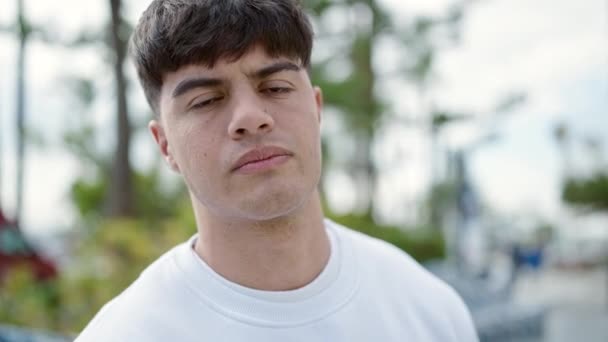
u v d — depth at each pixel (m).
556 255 19.16
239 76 1.15
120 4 8.69
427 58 12.14
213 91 1.16
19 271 5.45
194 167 1.18
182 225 6.41
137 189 12.81
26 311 5.00
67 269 6.04
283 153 1.15
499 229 21.95
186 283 1.29
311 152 1.19
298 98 1.19
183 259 1.33
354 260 1.41
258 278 1.26
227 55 1.14
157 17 1.21
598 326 8.52
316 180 1.21
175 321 1.25
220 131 1.15
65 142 11.90
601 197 25.48
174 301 1.28
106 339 1.23
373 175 12.30
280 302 1.25
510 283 9.41
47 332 4.95
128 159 9.50
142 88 1.31
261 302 1.25
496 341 6.91
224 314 1.25
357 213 10.43
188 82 1.16
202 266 1.29
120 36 8.89
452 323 1.49
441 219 14.01
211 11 1.15
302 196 1.17
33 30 8.34
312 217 1.29
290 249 1.26
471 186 11.62
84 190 13.62
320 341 1.26
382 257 1.51
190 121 1.17
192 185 1.21
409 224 12.16
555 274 16.23
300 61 1.22
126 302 1.30
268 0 1.20
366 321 1.34
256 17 1.16
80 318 5.18
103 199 13.43
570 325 8.63
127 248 6.15
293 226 1.24
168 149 1.33
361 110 11.37
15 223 6.46
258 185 1.13
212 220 1.26
